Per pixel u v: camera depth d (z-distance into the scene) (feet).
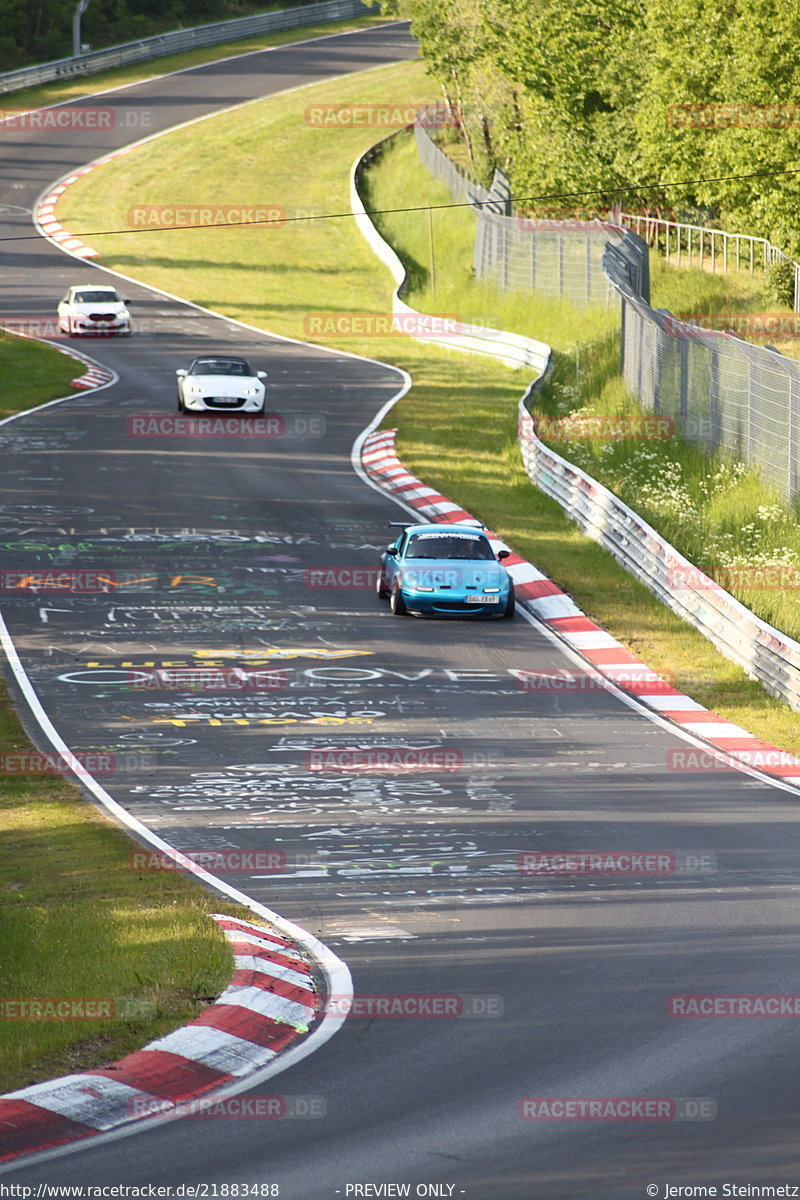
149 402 514.68
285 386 558.15
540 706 232.12
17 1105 90.27
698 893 143.02
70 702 225.35
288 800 179.52
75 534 343.46
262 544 341.62
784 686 240.53
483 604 285.43
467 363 628.28
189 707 224.53
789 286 545.44
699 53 534.78
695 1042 101.65
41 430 462.19
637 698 240.12
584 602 304.09
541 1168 81.10
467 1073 96.27
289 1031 105.81
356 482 411.34
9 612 280.10
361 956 123.75
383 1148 84.33
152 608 286.66
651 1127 86.63
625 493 381.60
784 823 172.04
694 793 185.98
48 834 161.79
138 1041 101.04
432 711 226.58
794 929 130.82
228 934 125.80
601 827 169.17
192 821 170.09
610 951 124.36
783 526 336.70
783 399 353.10
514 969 119.75
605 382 522.47
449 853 157.99
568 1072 96.12
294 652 260.42
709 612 278.26
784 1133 85.51
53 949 118.93
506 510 385.91
